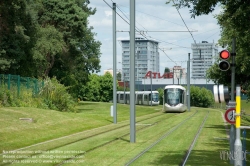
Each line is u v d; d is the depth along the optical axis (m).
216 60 34.81
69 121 34.91
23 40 46.75
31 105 41.28
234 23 15.29
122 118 45.28
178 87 61.34
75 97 66.38
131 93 23.58
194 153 19.11
